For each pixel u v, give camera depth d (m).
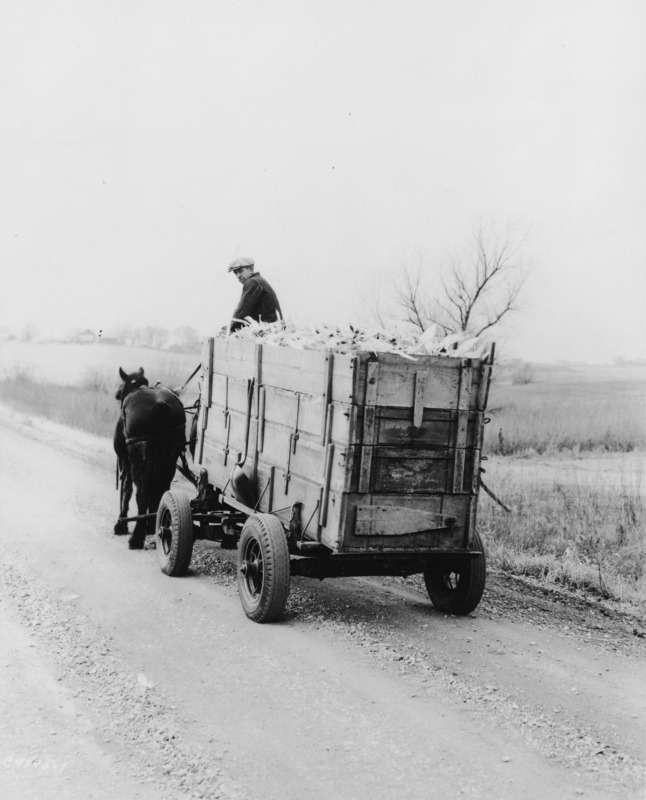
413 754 4.53
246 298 9.05
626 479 12.73
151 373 30.95
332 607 7.35
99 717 4.95
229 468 8.06
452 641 6.45
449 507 6.53
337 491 6.20
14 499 12.11
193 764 4.39
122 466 10.00
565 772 4.35
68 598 7.35
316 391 6.50
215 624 6.73
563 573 8.41
